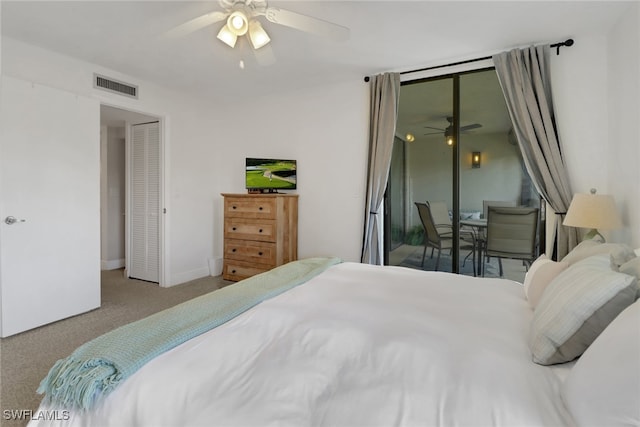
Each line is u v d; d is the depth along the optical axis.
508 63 2.71
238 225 3.79
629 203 2.13
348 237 3.58
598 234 2.23
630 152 2.12
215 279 4.14
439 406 0.77
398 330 1.10
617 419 0.66
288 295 1.52
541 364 0.95
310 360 0.95
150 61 2.99
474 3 2.07
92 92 3.04
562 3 2.08
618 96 2.29
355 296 1.50
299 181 3.85
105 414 0.86
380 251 3.32
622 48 2.23
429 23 2.32
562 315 0.95
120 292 3.57
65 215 2.77
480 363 0.90
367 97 3.42
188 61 2.99
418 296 1.53
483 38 2.55
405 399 0.80
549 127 2.54
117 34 2.48
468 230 3.06
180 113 3.92
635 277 0.98
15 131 2.45
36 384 1.79
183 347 1.04
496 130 2.93
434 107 3.17
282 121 3.96
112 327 2.62
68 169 2.79
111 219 4.77
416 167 3.27
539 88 2.57
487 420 0.73
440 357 0.93
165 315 1.26
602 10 2.16
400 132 3.31
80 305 2.89
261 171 3.82
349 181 3.56
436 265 3.21
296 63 3.04
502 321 1.23
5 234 2.40
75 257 2.85
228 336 1.10
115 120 4.13
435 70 3.07
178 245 3.95
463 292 1.61
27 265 2.52
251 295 1.52
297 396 0.83
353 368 0.92
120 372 0.91
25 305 2.51
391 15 2.21
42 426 0.92
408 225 3.33
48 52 2.74
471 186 3.04
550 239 2.64
